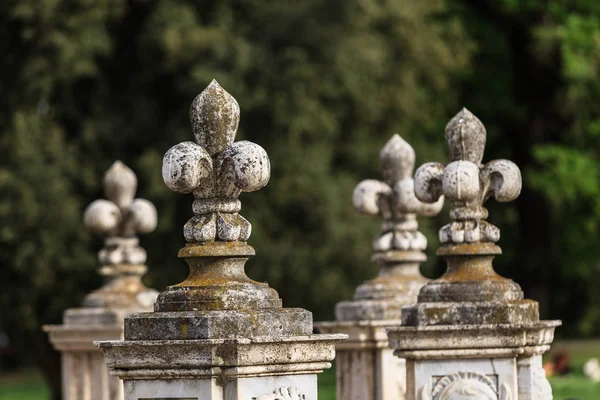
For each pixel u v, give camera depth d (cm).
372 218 4697
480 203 1684
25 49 4506
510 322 1616
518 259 5606
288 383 1388
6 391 6519
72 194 4562
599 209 5538
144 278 4469
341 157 4841
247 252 1434
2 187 4409
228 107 1446
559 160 5375
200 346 1351
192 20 4528
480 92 5500
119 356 1388
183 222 4506
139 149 4641
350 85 4609
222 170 1437
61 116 4650
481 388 1605
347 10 4597
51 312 4550
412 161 2389
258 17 4647
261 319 1385
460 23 5288
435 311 1625
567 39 5288
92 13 4459
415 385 1620
